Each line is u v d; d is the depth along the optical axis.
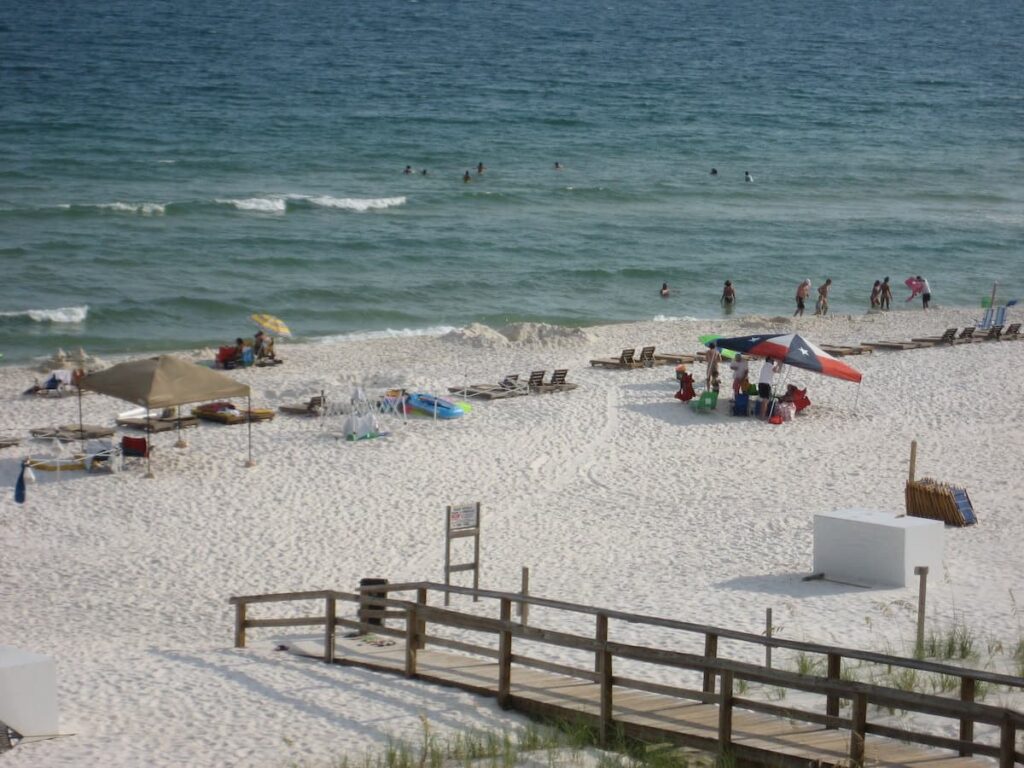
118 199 80.25
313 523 28.77
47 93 127.56
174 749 14.42
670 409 39.66
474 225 78.44
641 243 75.81
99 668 18.53
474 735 14.45
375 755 13.96
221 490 31.03
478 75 157.50
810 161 110.56
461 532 23.30
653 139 117.88
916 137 127.50
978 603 22.08
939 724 14.55
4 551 26.81
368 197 84.75
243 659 18.88
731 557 26.03
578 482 32.25
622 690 15.81
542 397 40.91
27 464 31.47
